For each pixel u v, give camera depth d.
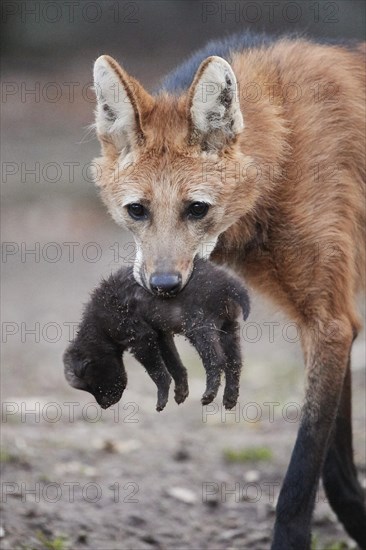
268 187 7.07
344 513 7.71
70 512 8.53
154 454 10.54
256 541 8.37
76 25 31.08
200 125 6.73
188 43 29.70
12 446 10.09
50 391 12.85
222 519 8.88
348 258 7.23
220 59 6.60
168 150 6.76
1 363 13.98
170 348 6.18
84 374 6.38
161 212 6.63
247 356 14.70
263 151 7.05
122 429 11.50
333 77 7.52
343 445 7.71
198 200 6.66
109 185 6.96
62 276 18.41
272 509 9.02
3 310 16.31
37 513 8.24
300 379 13.45
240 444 10.96
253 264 7.40
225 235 7.21
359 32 25.64
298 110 7.31
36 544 7.56
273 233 7.22
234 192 6.85
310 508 6.91
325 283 7.12
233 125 6.77
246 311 5.94
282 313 7.52
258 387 13.24
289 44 7.73
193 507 9.10
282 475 9.95
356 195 7.45
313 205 7.14
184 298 5.98
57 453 10.22
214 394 5.64
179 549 8.23
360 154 7.54
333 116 7.39
